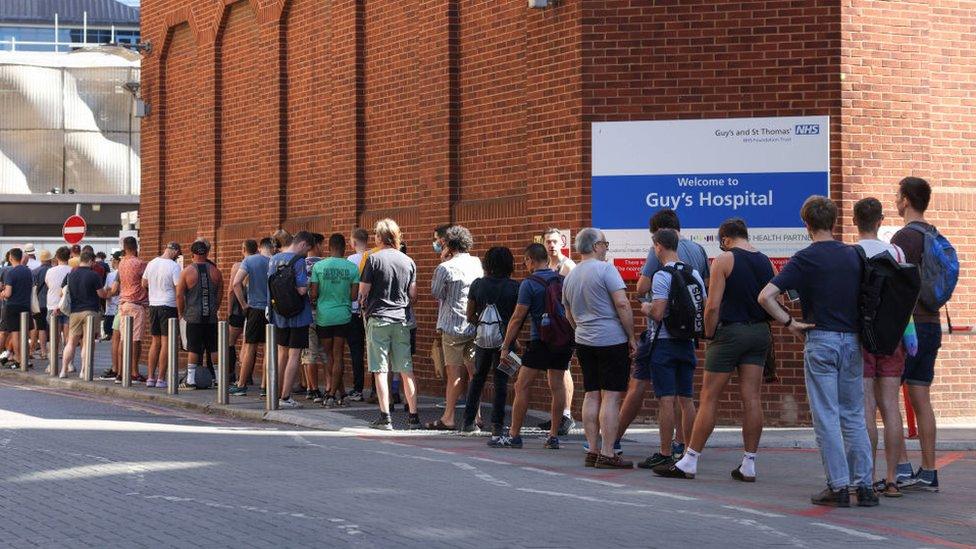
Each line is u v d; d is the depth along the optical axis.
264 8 22.84
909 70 15.36
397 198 19.77
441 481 10.98
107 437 14.02
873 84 15.23
